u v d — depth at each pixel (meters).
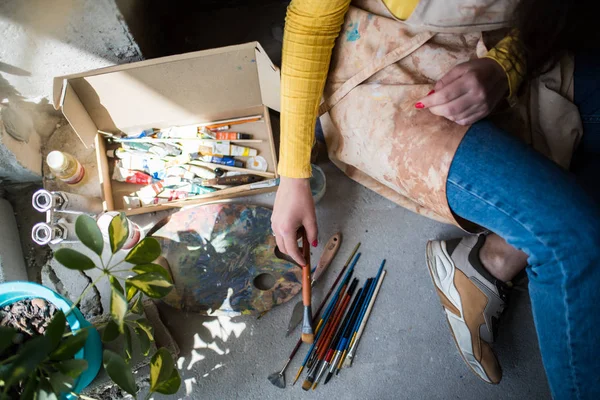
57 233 1.34
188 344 1.41
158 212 1.56
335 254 1.48
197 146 1.53
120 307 0.82
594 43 1.50
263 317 1.42
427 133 1.04
